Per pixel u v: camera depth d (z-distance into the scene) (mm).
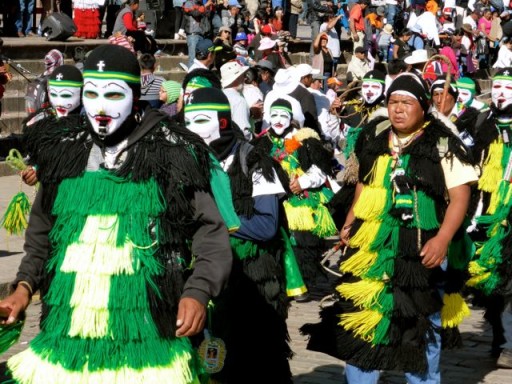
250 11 27219
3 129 18672
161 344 4621
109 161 4691
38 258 4867
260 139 9867
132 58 4719
